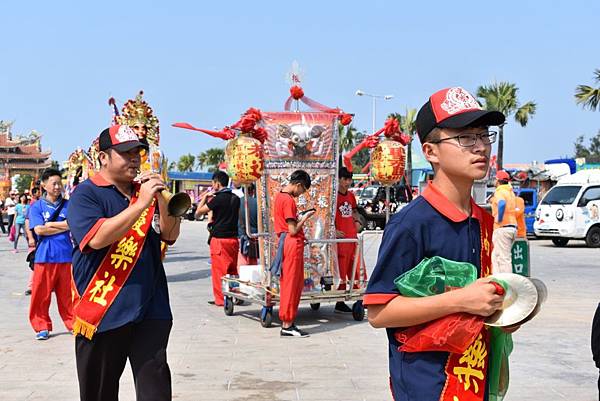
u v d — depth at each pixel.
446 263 2.57
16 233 20.73
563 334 7.86
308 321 8.89
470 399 2.55
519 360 6.64
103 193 3.98
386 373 6.19
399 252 2.60
